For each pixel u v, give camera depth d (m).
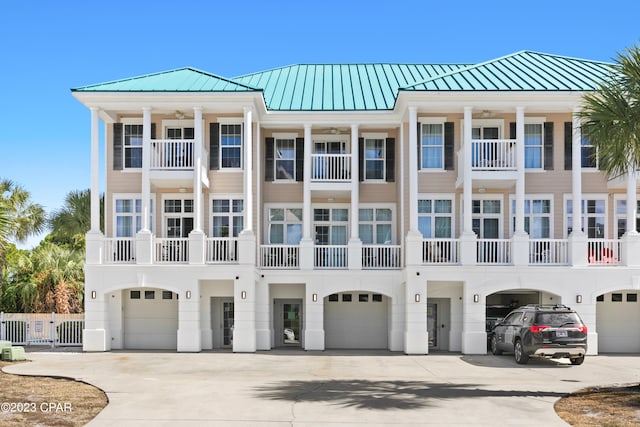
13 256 33.84
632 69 14.45
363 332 26.84
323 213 27.89
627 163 15.38
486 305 27.19
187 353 23.91
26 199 34.94
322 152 28.08
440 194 26.25
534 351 20.25
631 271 23.95
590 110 15.84
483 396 14.50
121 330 25.62
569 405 13.32
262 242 27.25
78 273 33.69
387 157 27.58
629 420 11.74
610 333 25.62
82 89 24.72
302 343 26.62
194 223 24.98
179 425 11.65
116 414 12.48
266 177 27.53
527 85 24.64
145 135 25.08
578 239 24.25
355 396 14.51
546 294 25.28
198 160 25.05
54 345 25.59
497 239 24.56
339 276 25.53
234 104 25.06
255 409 13.01
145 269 24.50
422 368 19.81
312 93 28.59
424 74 31.45
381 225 27.61
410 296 24.00
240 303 24.34
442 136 26.44
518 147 24.52
